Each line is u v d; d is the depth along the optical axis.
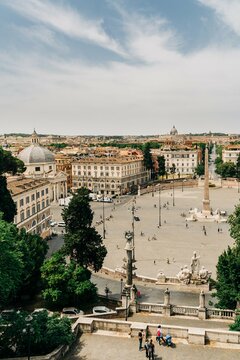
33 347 34.34
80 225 70.06
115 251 104.06
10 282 41.12
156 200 196.88
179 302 66.62
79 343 35.47
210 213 149.75
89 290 60.00
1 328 35.72
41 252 65.75
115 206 181.00
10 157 154.25
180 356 32.88
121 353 33.62
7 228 44.34
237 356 32.84
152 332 36.75
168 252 102.94
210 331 35.28
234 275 51.94
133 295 53.59
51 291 58.38
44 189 121.62
